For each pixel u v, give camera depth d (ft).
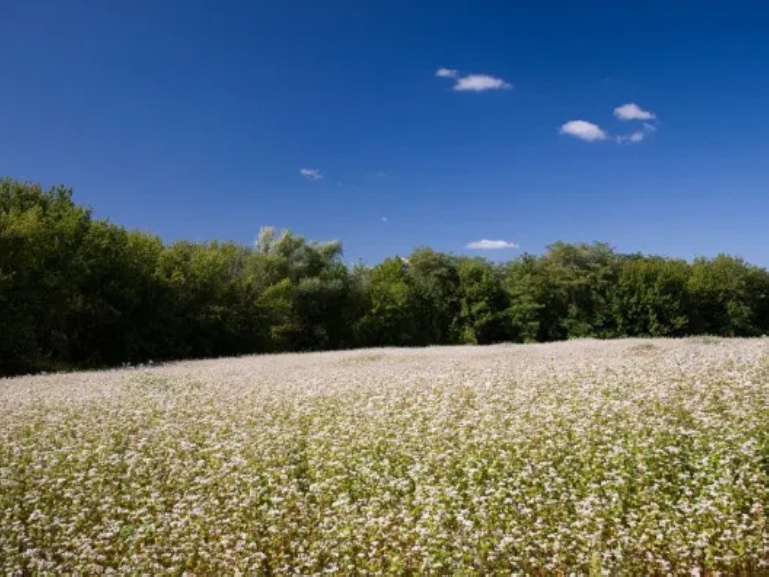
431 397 45.62
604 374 49.01
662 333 212.64
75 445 39.06
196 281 150.10
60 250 119.75
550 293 222.89
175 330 143.64
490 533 24.48
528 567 22.89
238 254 189.26
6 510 29.60
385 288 202.59
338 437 37.27
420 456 32.78
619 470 27.99
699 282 218.38
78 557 25.30
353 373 69.87
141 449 38.11
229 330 155.43
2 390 68.80
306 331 186.19
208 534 26.96
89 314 125.90
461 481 29.12
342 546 24.54
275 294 170.60
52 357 125.59
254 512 28.25
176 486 32.12
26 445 39.81
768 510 24.40
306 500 29.17
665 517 24.75
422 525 25.29
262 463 33.83
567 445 32.04
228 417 45.44
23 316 112.16
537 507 25.55
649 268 219.61
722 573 22.08
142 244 140.77
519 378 51.67
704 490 25.75
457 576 21.79
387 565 24.08
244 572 23.85
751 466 27.35
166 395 57.88
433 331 219.82
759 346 65.72
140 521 28.32
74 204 139.54
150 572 24.31
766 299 223.71
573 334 218.59
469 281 224.53
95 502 30.58
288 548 25.95
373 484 30.07
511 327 221.25
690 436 31.50
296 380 65.67
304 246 198.29
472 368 66.85
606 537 24.47
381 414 41.63
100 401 55.83
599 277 221.66
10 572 24.25
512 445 32.32
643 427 32.89
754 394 37.17
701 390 39.34
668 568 22.38
